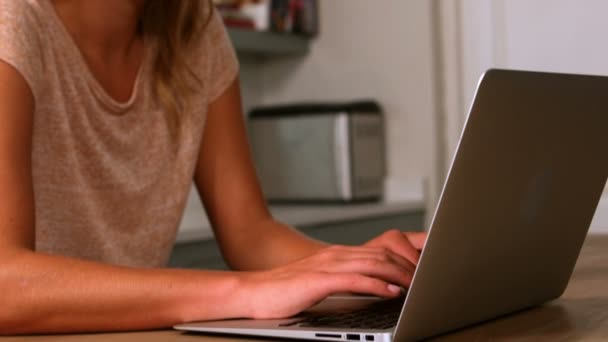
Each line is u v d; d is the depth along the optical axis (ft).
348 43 11.06
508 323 2.97
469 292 2.75
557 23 9.81
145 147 4.60
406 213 10.23
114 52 4.43
